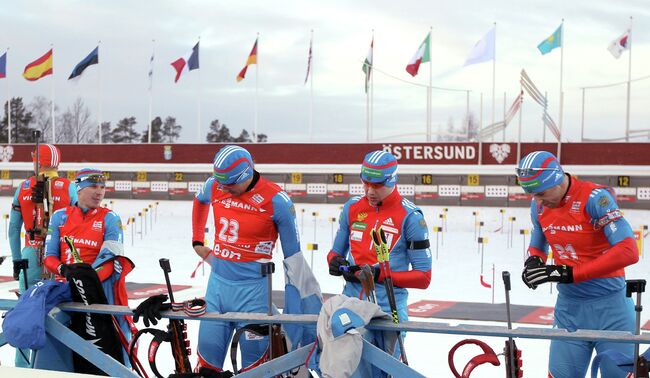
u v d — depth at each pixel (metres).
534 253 4.20
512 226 17.94
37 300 3.89
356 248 4.40
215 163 4.16
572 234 3.85
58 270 4.59
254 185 4.29
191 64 25.78
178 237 16.89
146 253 13.80
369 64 24.48
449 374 5.55
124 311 3.90
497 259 13.22
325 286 9.98
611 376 3.78
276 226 4.35
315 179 21.86
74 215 4.78
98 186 4.70
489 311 8.04
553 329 3.29
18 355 4.95
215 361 4.34
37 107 47.53
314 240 16.53
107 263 4.56
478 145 20.64
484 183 20.23
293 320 3.58
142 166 23.61
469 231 19.22
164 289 9.42
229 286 4.36
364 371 3.39
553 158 3.80
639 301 3.18
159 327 6.91
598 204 3.73
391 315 3.71
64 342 3.89
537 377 5.45
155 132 52.84
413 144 21.14
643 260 13.05
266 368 3.59
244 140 53.28
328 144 21.95
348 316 3.32
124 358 4.31
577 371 3.97
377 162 4.19
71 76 25.22
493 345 6.45
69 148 24.52
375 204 4.32
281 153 22.34
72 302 4.10
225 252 4.38
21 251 6.00
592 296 3.86
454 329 3.34
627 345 3.81
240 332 3.83
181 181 23.33
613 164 19.50
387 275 3.54
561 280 3.65
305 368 3.89
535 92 20.03
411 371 3.27
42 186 5.75
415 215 4.26
